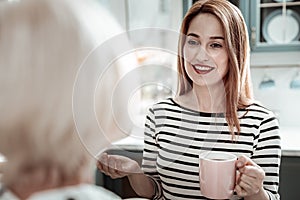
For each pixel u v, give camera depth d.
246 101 1.13
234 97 1.04
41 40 0.26
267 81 2.22
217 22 1.00
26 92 0.26
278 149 1.07
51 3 0.27
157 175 0.80
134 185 0.68
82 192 0.31
